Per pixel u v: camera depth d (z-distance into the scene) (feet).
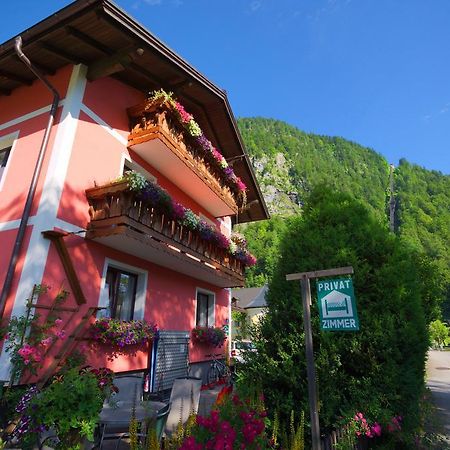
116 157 23.99
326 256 14.64
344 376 12.75
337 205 16.49
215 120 36.27
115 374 21.33
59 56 20.67
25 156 20.65
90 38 19.97
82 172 20.71
